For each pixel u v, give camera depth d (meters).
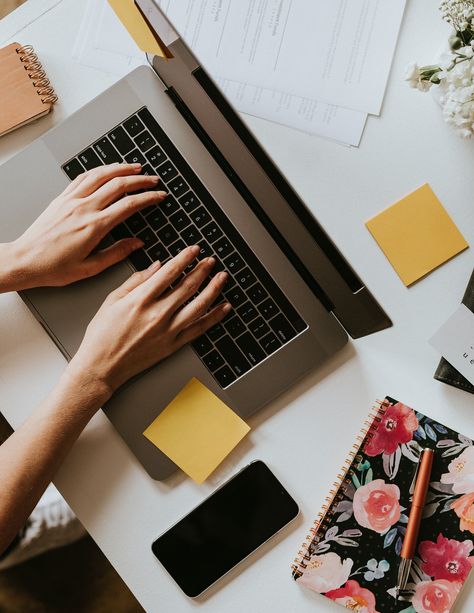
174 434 0.71
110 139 0.72
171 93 0.71
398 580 0.68
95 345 0.69
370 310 0.67
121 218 0.70
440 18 0.73
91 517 0.73
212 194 0.71
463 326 0.69
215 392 0.71
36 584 1.33
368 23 0.73
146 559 0.73
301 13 0.74
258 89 0.74
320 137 0.74
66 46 0.76
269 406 0.73
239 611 0.72
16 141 0.76
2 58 0.74
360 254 0.73
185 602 0.72
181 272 0.70
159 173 0.71
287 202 0.68
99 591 1.35
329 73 0.74
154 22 0.61
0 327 0.75
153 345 0.69
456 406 0.72
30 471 0.68
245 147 0.68
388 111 0.73
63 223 0.70
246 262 0.71
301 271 0.71
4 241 0.74
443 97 0.68
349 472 0.71
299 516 0.72
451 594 0.68
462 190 0.73
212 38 0.75
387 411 0.71
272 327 0.70
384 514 0.70
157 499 0.73
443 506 0.69
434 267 0.72
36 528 1.32
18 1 1.15
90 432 0.74
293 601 0.71
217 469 0.73
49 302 0.72
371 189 0.73
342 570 0.69
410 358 0.73
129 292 0.71
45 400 0.70
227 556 0.72
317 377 0.73
